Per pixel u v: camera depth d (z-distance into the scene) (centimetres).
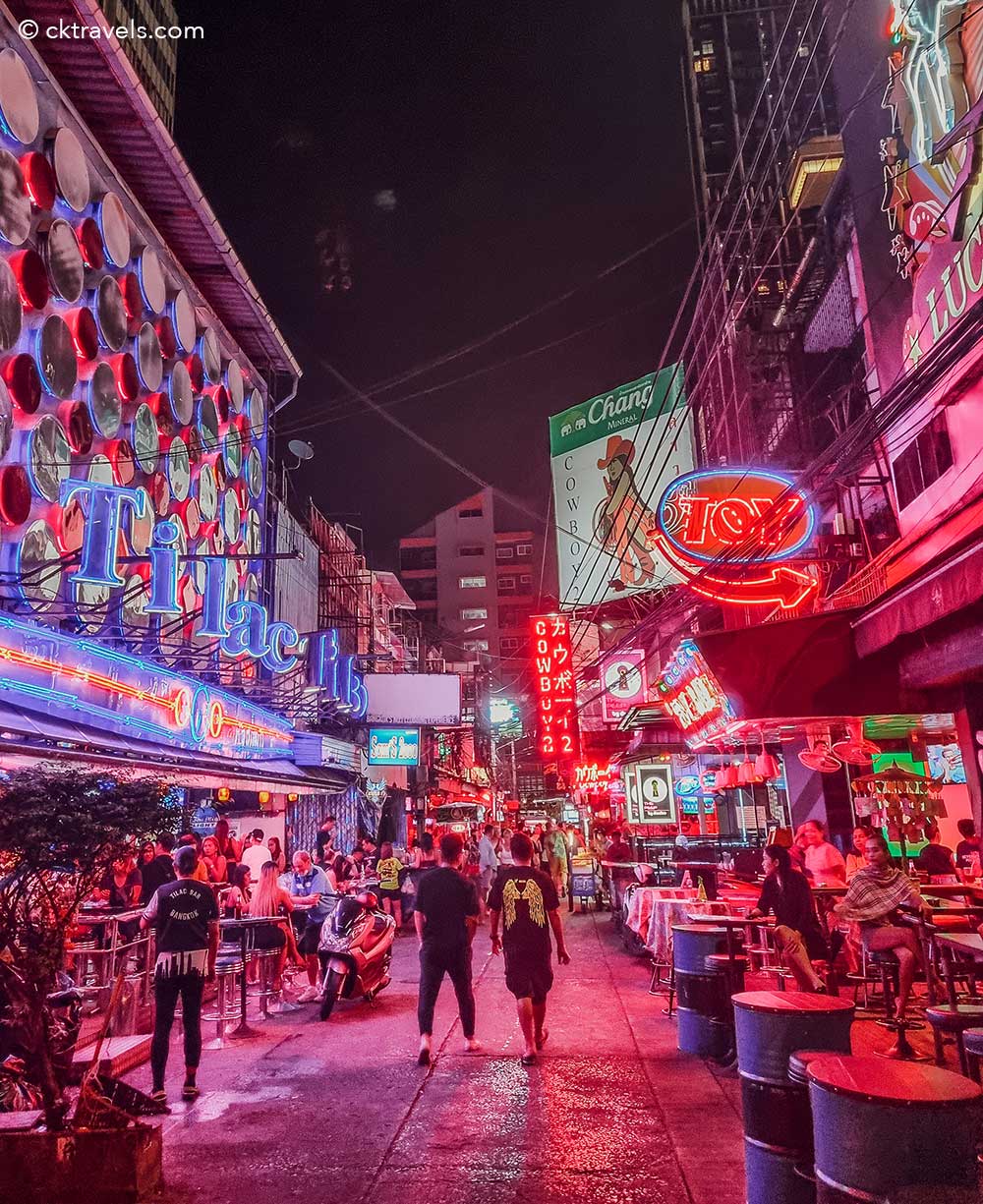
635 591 2533
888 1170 319
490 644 9144
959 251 1143
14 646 991
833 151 3294
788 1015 437
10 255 1198
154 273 1641
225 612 1476
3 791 511
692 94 6631
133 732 1253
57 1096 505
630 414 2764
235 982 1060
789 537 1346
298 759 2136
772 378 2622
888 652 909
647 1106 622
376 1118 612
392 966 1405
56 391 1252
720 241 2873
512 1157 530
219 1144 562
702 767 1897
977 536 613
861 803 1505
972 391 1134
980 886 1034
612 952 1457
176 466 1717
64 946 539
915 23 1273
